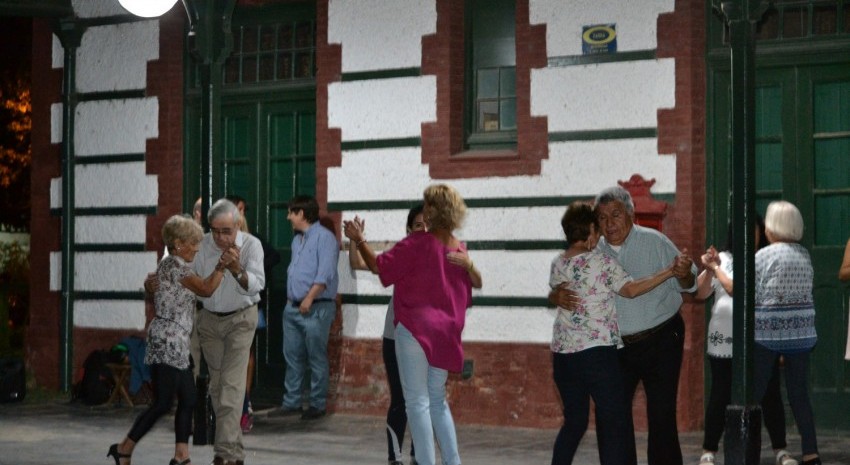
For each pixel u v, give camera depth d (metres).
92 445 10.91
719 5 9.09
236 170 13.97
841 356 11.02
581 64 11.78
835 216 11.08
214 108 10.79
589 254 7.92
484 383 12.13
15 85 22.14
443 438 8.42
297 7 13.56
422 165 12.55
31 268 15.14
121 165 14.52
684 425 11.32
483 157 12.20
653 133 11.48
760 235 9.80
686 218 11.32
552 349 8.02
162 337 8.98
